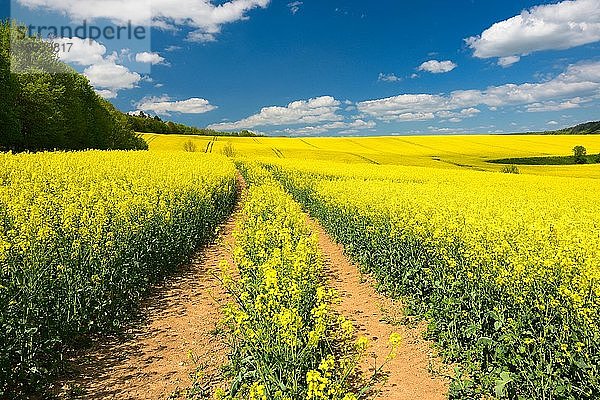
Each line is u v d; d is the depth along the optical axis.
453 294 7.87
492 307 7.09
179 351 7.28
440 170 46.34
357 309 9.59
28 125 42.06
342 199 16.64
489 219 11.75
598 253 8.07
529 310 6.35
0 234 7.68
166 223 11.67
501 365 6.24
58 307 6.71
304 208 23.89
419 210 12.94
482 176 40.34
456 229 10.09
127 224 9.93
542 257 7.67
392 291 10.23
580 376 5.41
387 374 6.79
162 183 16.00
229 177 25.52
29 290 6.25
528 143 93.50
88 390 6.10
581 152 70.81
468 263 8.23
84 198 11.10
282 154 72.19
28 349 5.91
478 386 6.23
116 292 8.37
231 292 7.77
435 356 7.43
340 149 84.00
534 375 5.57
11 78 38.31
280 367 5.43
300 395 5.15
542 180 37.41
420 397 6.22
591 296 6.09
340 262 13.65
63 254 7.56
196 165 26.55
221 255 13.51
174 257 11.63
